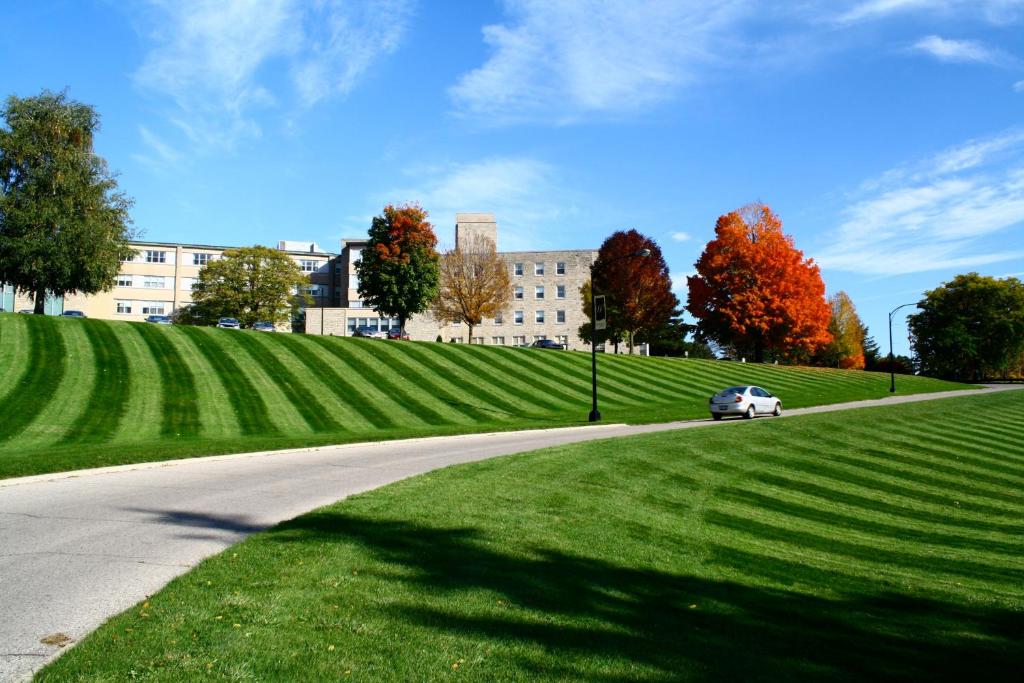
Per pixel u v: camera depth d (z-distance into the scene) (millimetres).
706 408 40562
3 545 8352
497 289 76188
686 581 8555
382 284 68438
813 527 13867
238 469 15680
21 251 45438
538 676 5266
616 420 32875
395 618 6113
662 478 16000
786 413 37938
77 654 5035
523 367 49844
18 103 48031
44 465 14352
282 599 6352
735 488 16422
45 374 31297
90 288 49938
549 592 7262
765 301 67688
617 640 6176
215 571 7109
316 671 5016
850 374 68250
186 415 28844
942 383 68438
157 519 9945
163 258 93062
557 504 11773
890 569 11250
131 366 34656
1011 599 9781
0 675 4758
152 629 5543
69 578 7031
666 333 100250
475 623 6184
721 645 6445
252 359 39844
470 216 91750
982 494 19312
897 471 21062
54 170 47375
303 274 91562
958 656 7098
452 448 21062
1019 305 85375
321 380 38156
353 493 12430
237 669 4938
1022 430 32875
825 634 7277
